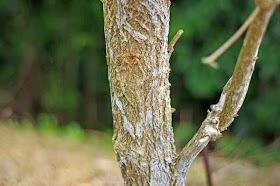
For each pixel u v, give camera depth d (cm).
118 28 149
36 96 643
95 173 329
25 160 342
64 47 611
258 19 116
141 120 153
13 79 646
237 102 142
